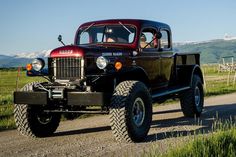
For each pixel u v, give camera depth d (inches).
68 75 304.7
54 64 309.1
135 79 335.6
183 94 444.1
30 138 327.3
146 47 362.3
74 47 304.0
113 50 322.3
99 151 268.8
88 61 302.0
